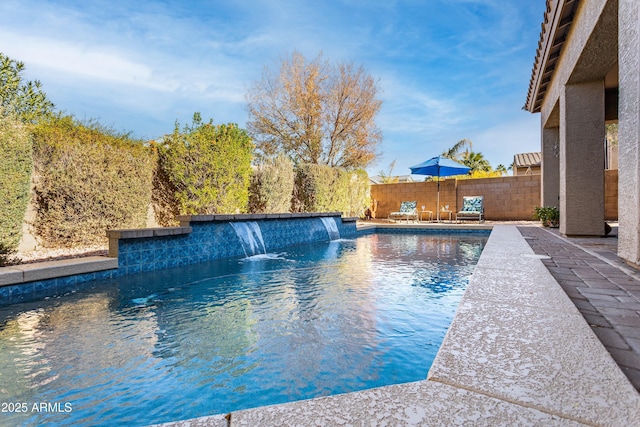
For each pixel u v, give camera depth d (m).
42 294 3.51
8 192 4.25
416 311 2.90
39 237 5.22
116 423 1.48
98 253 5.13
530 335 1.44
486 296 2.05
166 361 2.02
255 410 0.97
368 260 5.62
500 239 5.61
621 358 1.38
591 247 4.85
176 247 5.08
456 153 27.16
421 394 1.02
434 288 3.69
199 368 1.94
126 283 3.99
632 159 3.05
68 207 5.29
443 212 14.07
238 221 6.28
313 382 1.79
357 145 15.60
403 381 1.78
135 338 2.36
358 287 3.75
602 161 6.01
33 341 2.32
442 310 2.92
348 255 6.21
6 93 5.57
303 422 0.90
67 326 2.60
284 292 3.56
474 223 11.67
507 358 1.23
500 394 1.00
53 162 5.15
